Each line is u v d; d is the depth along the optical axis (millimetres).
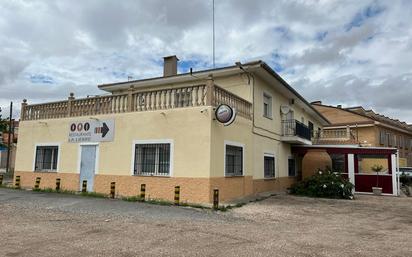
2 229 7469
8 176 27172
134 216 9477
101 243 6465
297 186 18734
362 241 7383
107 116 15375
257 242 6949
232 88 17109
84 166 15773
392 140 41406
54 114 17344
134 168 14250
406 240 7621
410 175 31875
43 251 5840
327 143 28328
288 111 20500
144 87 20109
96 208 10625
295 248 6547
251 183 16250
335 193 17516
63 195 13852
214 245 6578
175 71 20609
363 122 36562
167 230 7809
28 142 18000
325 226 9219
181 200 12898
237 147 15102
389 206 14336
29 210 10047
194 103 13297
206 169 12594
